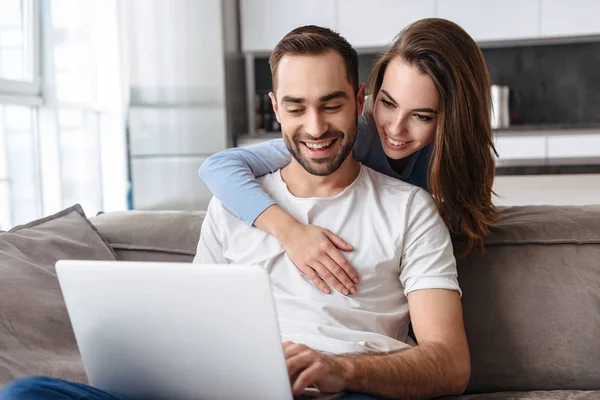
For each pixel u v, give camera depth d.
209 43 4.56
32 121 3.72
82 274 1.14
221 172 1.64
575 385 1.60
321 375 1.18
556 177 3.79
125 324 1.16
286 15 5.00
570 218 1.74
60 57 3.82
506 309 1.64
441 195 1.66
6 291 1.43
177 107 4.62
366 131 1.72
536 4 4.84
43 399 1.04
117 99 4.56
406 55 1.55
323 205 1.55
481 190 1.68
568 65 5.25
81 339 1.21
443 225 1.55
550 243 1.69
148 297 1.11
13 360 1.33
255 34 5.02
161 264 1.09
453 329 1.41
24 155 3.62
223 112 4.60
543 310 1.63
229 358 1.11
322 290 1.48
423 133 1.59
